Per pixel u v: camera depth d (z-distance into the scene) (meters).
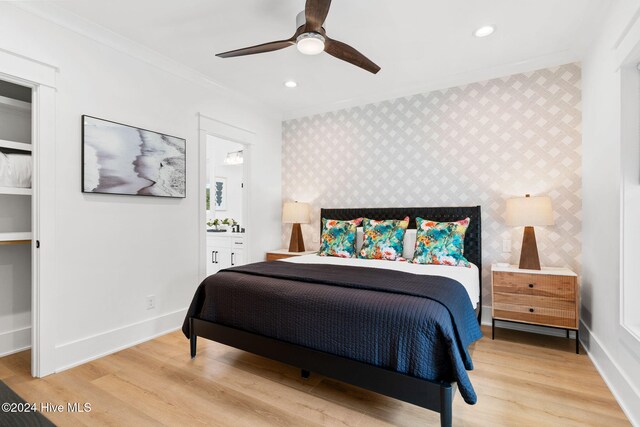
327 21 2.33
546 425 1.64
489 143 3.21
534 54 2.83
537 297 2.63
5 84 2.58
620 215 1.88
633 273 1.85
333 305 1.79
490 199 3.21
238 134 3.80
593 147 2.46
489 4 2.15
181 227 3.11
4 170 2.34
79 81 2.36
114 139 2.55
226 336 2.19
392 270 2.43
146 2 2.14
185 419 1.70
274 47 2.13
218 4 2.16
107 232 2.54
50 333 2.19
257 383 2.07
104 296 2.51
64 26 2.27
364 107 3.93
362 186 3.94
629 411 1.70
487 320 3.19
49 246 2.18
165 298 2.97
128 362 2.37
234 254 4.87
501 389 1.98
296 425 1.66
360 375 1.67
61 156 2.26
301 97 3.89
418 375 1.52
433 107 3.50
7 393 1.02
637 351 1.63
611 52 2.07
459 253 2.90
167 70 2.97
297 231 4.11
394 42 2.63
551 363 2.33
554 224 2.93
